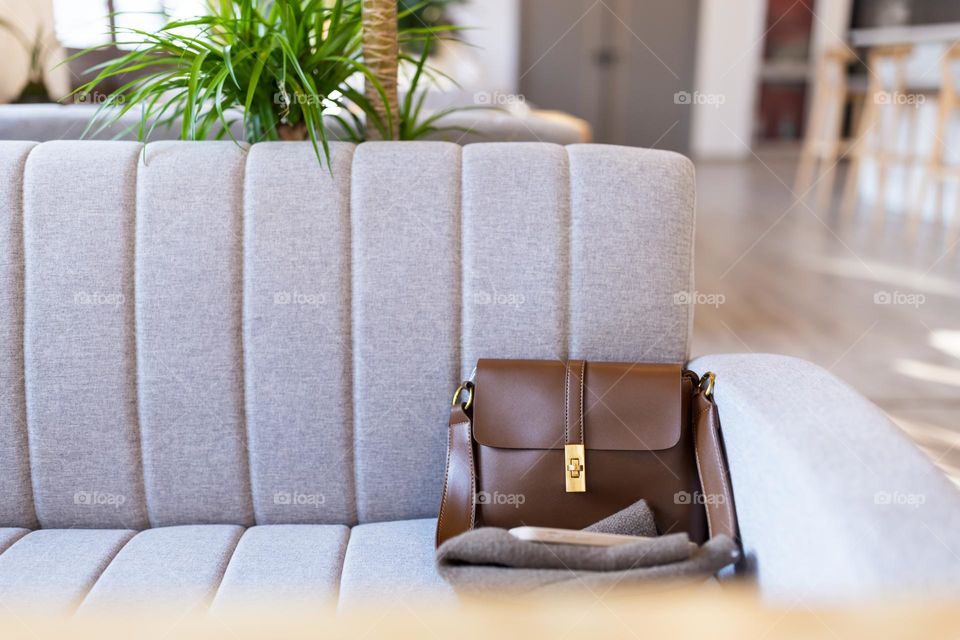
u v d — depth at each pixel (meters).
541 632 0.55
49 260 1.23
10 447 1.24
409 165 1.28
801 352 2.86
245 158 1.28
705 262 4.09
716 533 1.04
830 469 0.85
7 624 0.52
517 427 1.14
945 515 0.78
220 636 0.51
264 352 1.25
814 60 7.97
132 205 1.25
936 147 4.50
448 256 1.27
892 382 2.61
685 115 7.87
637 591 0.89
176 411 1.25
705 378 1.16
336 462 1.27
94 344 1.24
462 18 7.11
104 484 1.26
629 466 1.13
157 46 1.29
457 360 1.28
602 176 1.29
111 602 1.00
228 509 1.27
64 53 3.07
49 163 1.25
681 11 7.59
